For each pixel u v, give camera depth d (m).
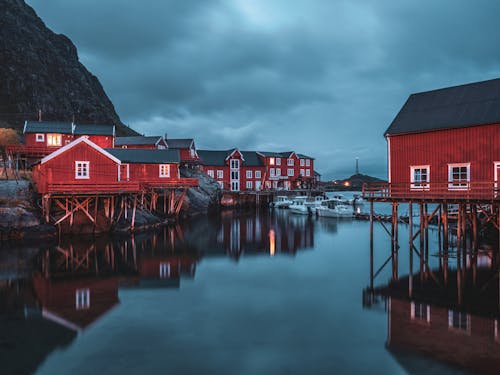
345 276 18.62
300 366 9.49
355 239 31.52
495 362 9.53
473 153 21.80
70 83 115.88
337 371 9.24
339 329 11.77
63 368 9.40
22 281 17.53
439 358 9.81
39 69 105.69
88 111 110.50
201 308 13.79
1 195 28.30
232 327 11.98
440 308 13.63
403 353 10.07
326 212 51.44
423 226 21.89
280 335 11.34
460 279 17.69
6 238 26.64
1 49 99.31
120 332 11.62
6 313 13.27
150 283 17.28
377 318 12.66
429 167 23.53
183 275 18.88
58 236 28.61
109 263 21.50
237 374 9.12
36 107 95.44
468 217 25.38
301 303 14.35
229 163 75.81
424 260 22.17
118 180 32.28
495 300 14.41
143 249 25.95
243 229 38.31
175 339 11.07
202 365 9.56
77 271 19.50
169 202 43.81
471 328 11.66
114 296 15.27
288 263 21.86
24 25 116.25
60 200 31.08
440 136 23.09
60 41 132.50
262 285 16.98
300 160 81.38
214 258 23.28
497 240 26.16
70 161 31.05
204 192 57.75
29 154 41.94
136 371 9.27
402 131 24.53
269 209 66.88
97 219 31.03
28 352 10.25
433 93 26.03
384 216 47.44
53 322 12.39
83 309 13.67
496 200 19.05
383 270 19.81
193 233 34.47
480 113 22.14
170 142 65.75
